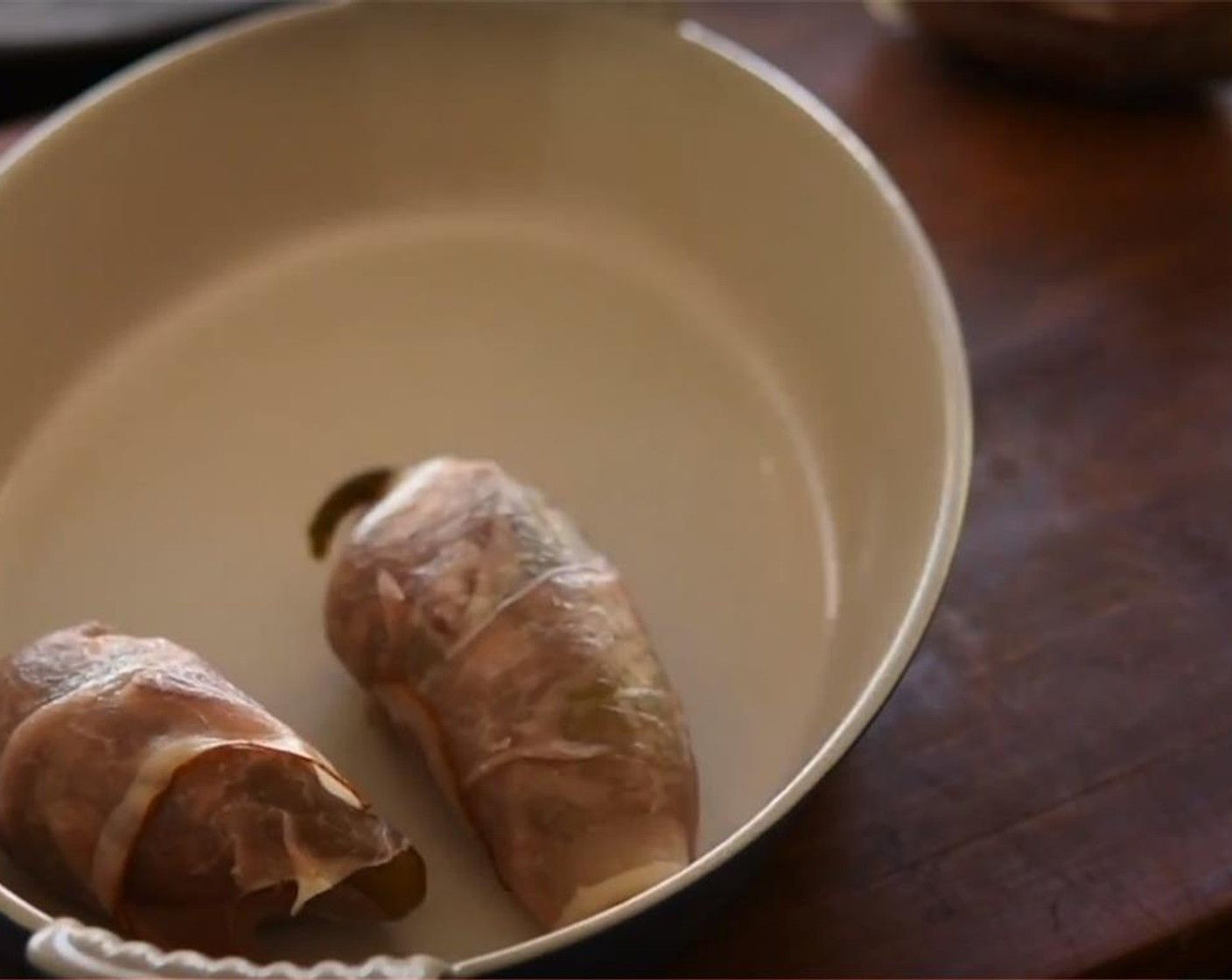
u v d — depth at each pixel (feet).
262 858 2.01
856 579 2.34
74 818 2.02
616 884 2.06
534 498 2.23
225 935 2.03
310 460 2.49
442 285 2.65
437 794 2.20
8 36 2.88
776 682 2.31
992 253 2.68
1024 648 2.33
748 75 2.56
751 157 2.59
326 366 2.57
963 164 2.77
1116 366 2.57
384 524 2.21
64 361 2.49
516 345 2.60
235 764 2.01
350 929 2.11
